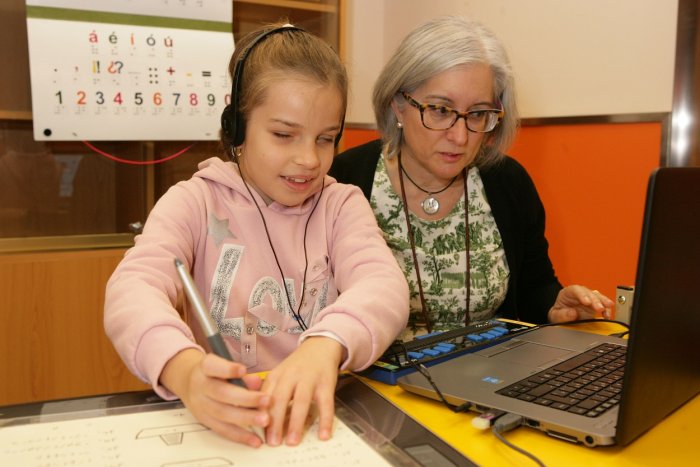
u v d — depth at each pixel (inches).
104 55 71.1
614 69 67.2
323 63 32.8
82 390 72.4
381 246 35.1
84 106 70.8
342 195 39.5
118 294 27.0
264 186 34.1
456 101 41.3
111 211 85.1
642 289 19.3
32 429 21.1
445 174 43.9
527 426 22.6
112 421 21.8
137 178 80.9
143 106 73.6
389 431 21.4
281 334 35.6
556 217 75.7
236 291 35.3
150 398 24.0
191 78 75.6
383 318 28.1
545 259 53.2
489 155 48.4
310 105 31.5
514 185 50.5
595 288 71.2
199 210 35.7
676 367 23.0
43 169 80.4
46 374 70.8
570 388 24.9
